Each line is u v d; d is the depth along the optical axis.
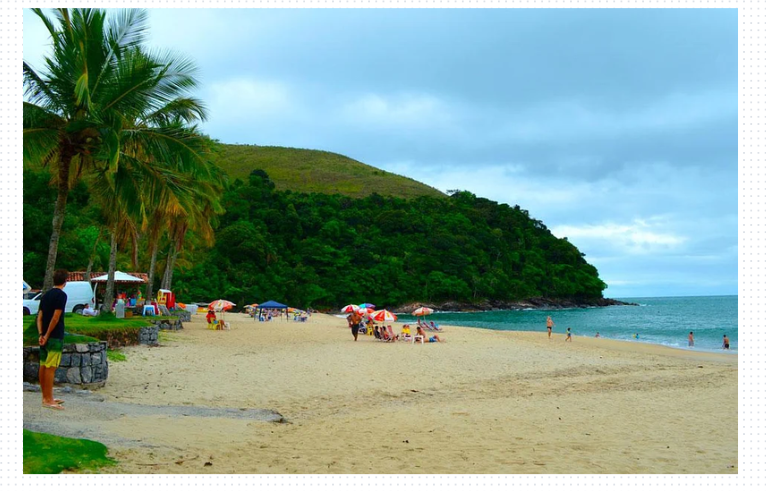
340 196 128.75
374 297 96.25
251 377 13.45
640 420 9.45
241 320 43.94
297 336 27.73
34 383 9.23
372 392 12.33
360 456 6.46
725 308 115.88
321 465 5.97
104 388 10.47
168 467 5.34
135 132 14.07
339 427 8.41
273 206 101.44
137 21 13.30
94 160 13.70
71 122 12.19
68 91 12.52
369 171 170.88
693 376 16.56
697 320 72.19
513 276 115.25
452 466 6.13
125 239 23.78
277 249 93.31
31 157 12.59
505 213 132.50
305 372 14.70
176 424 7.39
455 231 117.44
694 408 10.80
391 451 6.79
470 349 22.41
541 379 15.20
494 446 7.22
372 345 23.58
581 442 7.61
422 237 110.88
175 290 72.88
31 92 12.49
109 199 16.66
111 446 5.73
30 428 5.79
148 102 13.64
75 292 25.28
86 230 44.47
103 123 12.34
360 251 99.62
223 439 6.89
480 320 74.12
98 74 12.73
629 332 50.19
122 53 13.13
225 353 17.98
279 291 83.94
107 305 19.52
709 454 7.00
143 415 7.73
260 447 6.68
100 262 45.09
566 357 20.84
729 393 12.98
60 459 4.94
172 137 14.45
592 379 15.48
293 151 182.75
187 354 16.92
